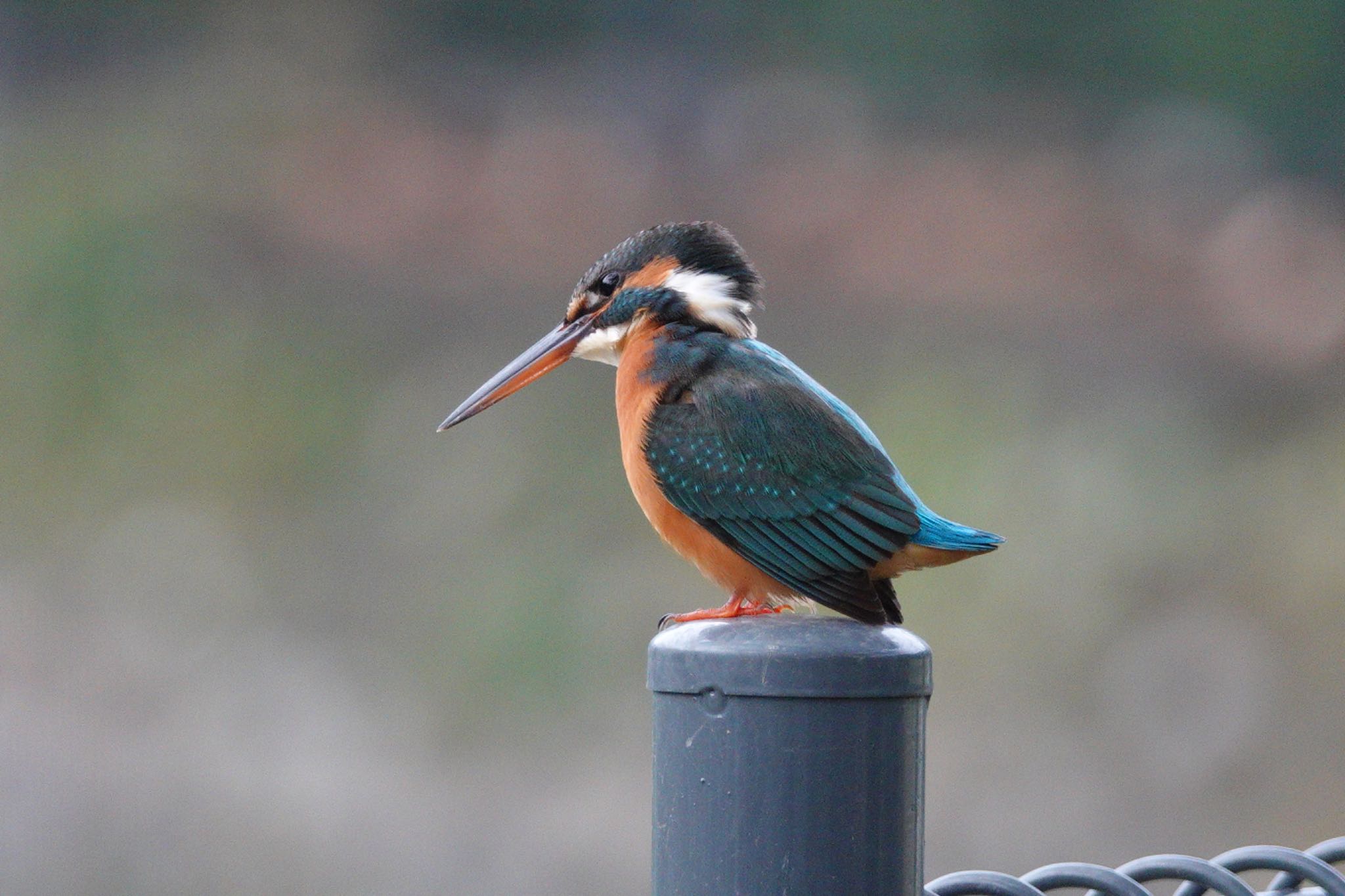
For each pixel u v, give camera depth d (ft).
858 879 8.40
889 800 8.47
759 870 8.40
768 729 8.40
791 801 8.39
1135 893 10.11
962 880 9.98
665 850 8.62
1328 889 10.57
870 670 8.39
